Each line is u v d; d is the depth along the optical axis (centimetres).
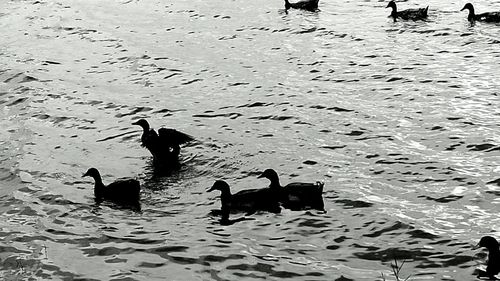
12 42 4284
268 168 2464
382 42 3869
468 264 1828
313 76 3422
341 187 2291
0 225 2147
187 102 3177
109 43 4162
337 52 3759
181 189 2348
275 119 2919
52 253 1975
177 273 1847
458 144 2573
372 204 2164
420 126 2758
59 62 3850
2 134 2903
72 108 3164
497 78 3228
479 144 2558
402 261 1861
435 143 2598
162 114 3050
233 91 3281
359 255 1900
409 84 3225
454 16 4247
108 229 2091
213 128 2859
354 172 2403
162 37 4238
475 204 2142
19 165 2586
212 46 4009
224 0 5094
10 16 4916
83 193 2347
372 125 2794
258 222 2088
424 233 1983
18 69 3731
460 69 3375
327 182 2333
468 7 4109
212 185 2364
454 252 1886
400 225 2030
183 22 4562
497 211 2095
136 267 1883
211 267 1867
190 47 4009
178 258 1916
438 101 3002
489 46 3678
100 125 2959
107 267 1891
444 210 2116
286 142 2683
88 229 2098
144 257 1931
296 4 4688
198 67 3653
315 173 2408
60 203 2277
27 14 4944
